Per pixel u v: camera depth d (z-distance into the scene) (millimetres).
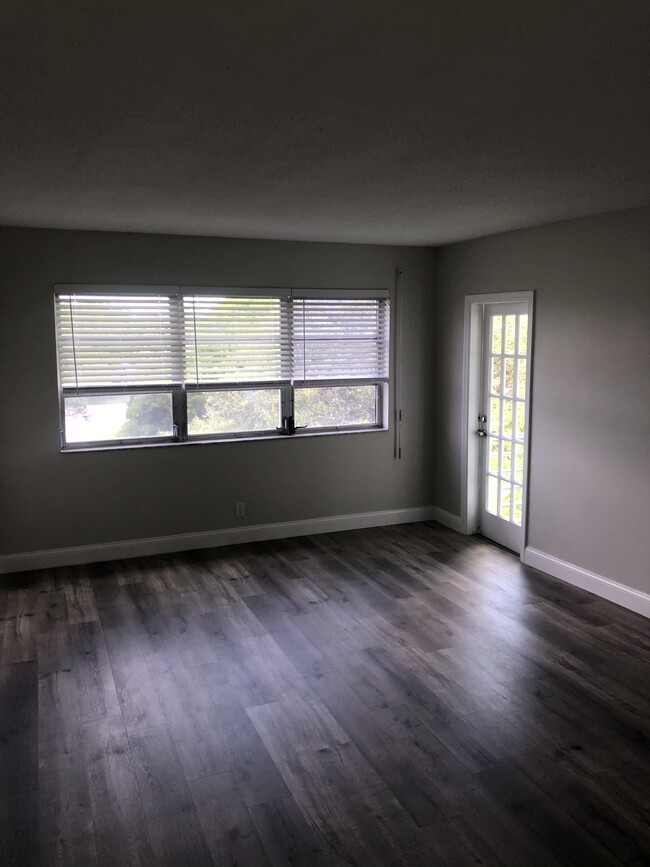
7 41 1753
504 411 5559
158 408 5434
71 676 3576
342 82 2076
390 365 6082
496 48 1839
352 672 3605
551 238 4746
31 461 5051
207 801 2639
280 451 5789
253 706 3289
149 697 3371
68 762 2873
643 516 4211
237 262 5441
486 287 5461
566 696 3361
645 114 2414
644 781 2744
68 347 5082
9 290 4844
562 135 2662
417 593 4656
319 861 2346
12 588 4777
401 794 2672
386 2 1561
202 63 1918
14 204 3986
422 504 6414
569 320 4637
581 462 4629
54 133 2578
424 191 3689
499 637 3996
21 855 2379
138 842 2436
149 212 4270
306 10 1599
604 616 4262
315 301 5762
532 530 5129
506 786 2719
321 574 5035
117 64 1918
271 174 3279
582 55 1892
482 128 2566
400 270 5988
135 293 5156
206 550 5578
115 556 5359
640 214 4074
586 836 2457
